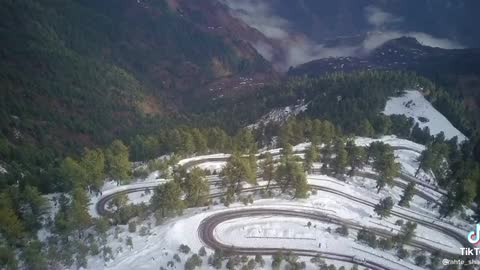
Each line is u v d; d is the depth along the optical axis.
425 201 125.56
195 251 85.12
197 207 105.88
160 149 151.50
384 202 106.62
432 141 173.25
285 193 115.31
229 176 110.50
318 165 137.25
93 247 84.38
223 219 98.56
